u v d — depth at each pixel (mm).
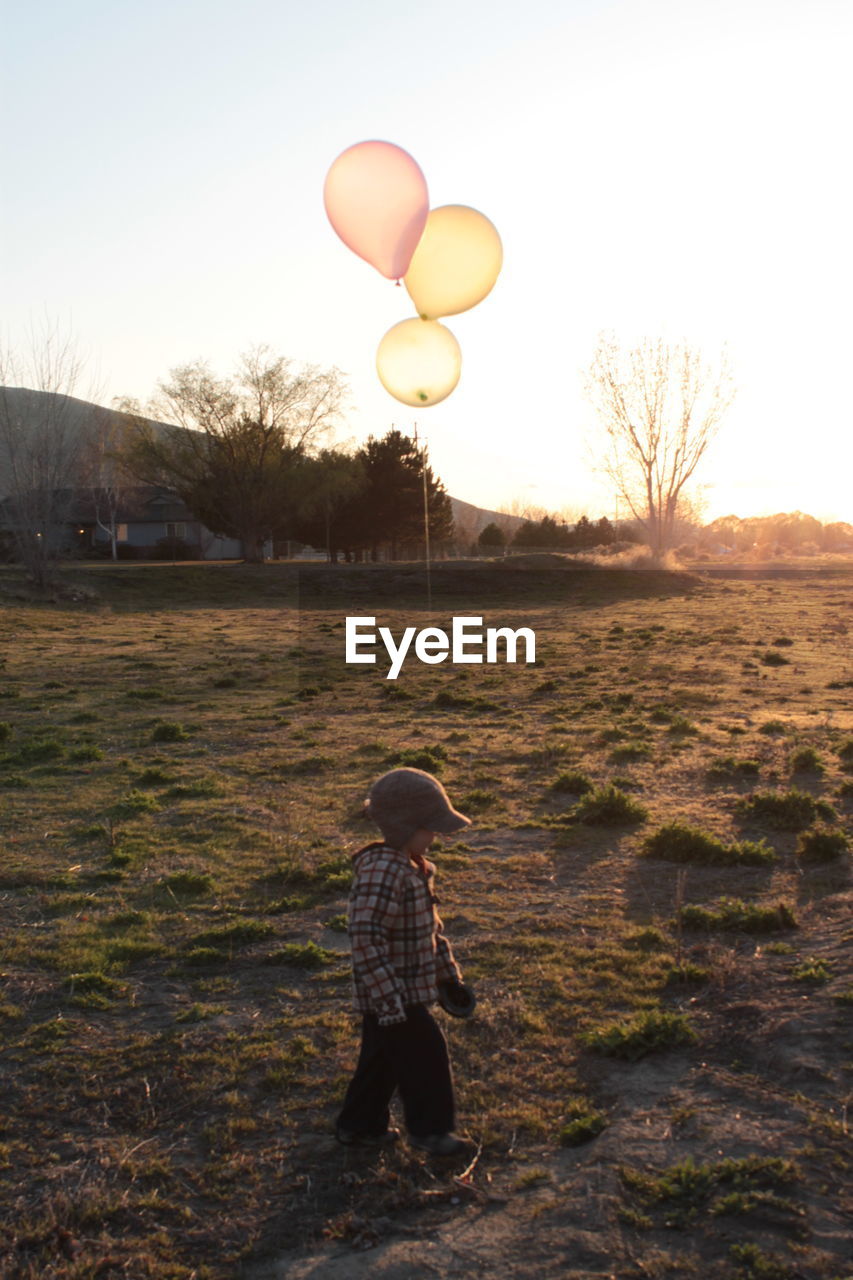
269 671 22656
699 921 7168
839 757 12891
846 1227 3678
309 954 6754
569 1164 4297
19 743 14398
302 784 12055
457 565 49906
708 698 18297
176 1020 5883
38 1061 5398
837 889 7898
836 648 25641
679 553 67312
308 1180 4273
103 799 11281
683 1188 3941
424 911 4211
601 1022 5660
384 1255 3740
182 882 8352
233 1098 4961
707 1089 4762
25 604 37688
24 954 6859
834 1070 4766
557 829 9938
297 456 61312
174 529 86000
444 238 7395
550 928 7242
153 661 24125
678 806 10734
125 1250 3865
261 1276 3691
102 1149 4570
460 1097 4875
